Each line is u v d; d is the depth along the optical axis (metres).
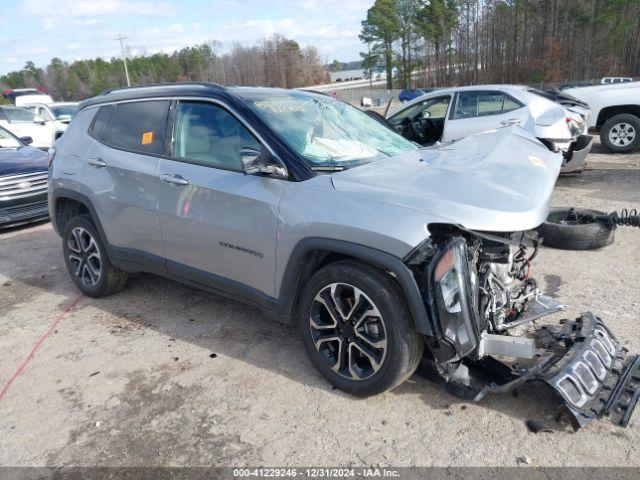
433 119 8.70
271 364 3.53
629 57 54.25
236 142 3.51
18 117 14.41
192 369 3.53
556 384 2.68
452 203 2.75
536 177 3.17
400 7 78.00
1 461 2.77
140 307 4.57
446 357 2.76
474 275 2.81
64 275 5.54
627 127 10.25
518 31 63.78
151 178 3.89
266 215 3.23
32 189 7.52
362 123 4.24
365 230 2.80
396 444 2.72
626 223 4.75
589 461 2.52
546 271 4.78
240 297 3.58
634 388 2.81
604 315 3.88
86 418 3.08
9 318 4.52
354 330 2.99
